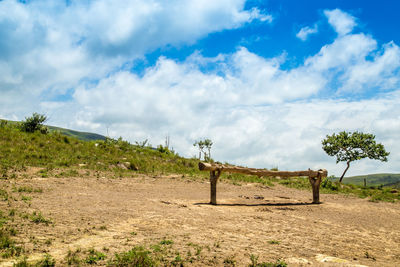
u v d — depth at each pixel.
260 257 4.61
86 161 16.00
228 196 12.96
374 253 5.50
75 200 8.25
